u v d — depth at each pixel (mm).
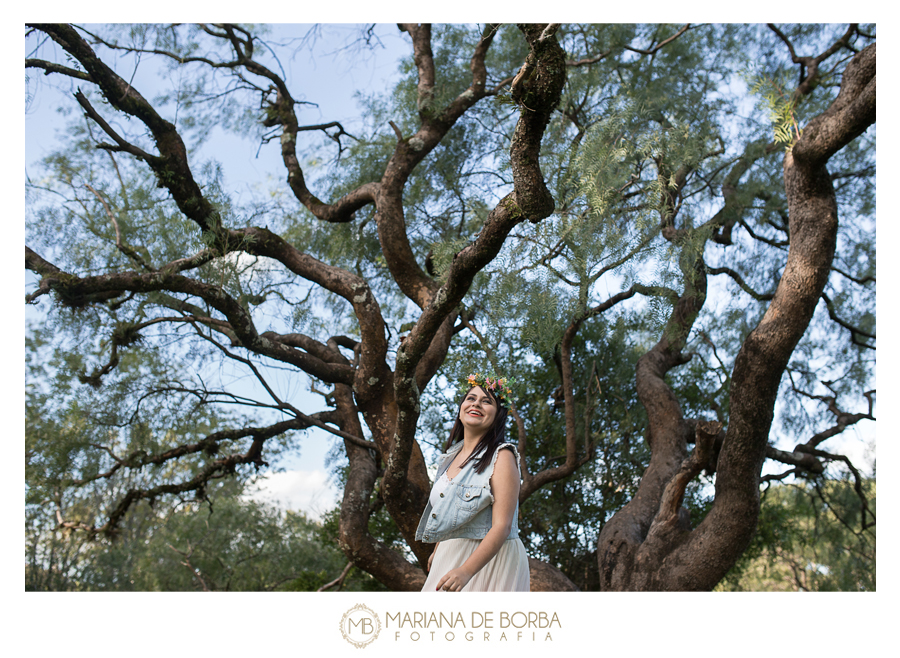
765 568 10531
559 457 8180
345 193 8047
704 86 7156
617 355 7883
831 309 8156
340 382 6527
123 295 6324
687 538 5215
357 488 6352
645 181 4895
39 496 6055
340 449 7500
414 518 5469
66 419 5926
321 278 6543
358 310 6395
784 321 4641
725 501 4934
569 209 4359
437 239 7809
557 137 6062
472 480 2783
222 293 5539
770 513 8938
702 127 6000
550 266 4375
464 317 5766
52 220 6016
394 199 6715
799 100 6461
